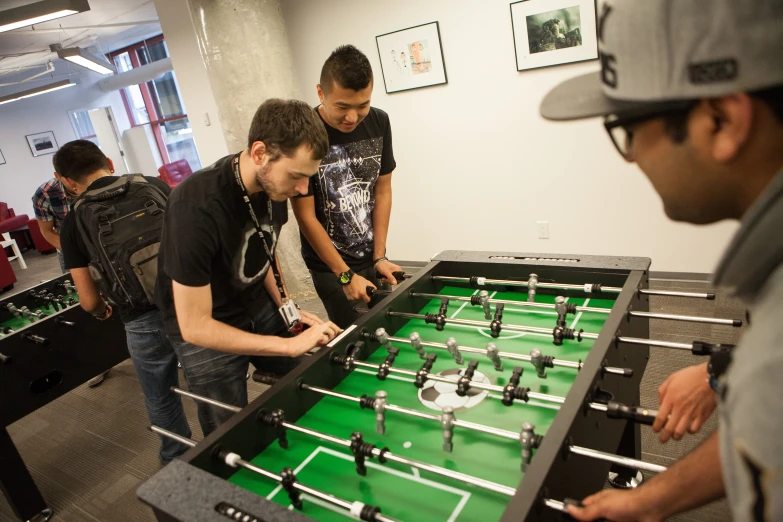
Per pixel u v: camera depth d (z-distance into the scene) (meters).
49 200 3.07
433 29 3.36
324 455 1.11
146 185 1.90
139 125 9.12
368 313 1.48
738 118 0.41
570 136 3.19
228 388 1.64
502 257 1.74
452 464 1.02
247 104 3.63
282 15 3.72
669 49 0.43
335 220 2.04
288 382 1.19
